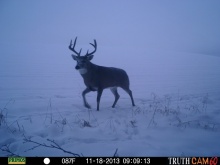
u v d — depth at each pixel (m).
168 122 5.99
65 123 5.66
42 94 9.21
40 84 11.05
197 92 10.87
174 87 11.91
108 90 10.73
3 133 5.05
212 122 6.14
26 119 6.05
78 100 8.49
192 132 5.31
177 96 9.82
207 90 11.47
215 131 5.46
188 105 8.11
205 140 4.88
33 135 4.99
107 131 5.25
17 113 6.64
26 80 11.74
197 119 6.32
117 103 8.41
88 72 7.44
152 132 5.25
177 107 7.61
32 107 7.16
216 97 9.80
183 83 13.16
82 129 5.22
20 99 8.19
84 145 4.46
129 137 4.96
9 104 7.44
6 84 10.63
